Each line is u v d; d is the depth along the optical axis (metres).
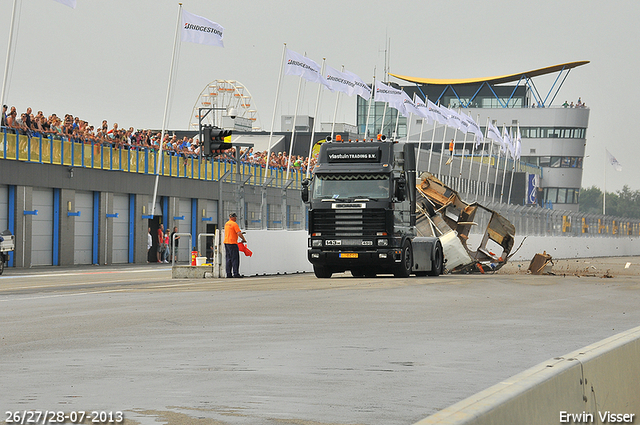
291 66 81.31
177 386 13.83
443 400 12.89
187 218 91.06
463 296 34.12
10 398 12.73
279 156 100.12
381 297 33.03
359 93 88.81
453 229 58.09
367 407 12.29
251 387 13.80
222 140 50.56
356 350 18.36
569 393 10.49
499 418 8.55
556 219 105.88
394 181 46.28
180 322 23.73
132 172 82.00
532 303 31.39
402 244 47.12
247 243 53.09
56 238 73.38
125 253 82.50
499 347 19.03
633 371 13.27
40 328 22.19
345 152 46.69
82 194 76.75
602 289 39.59
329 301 31.02
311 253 46.66
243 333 21.30
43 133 70.38
